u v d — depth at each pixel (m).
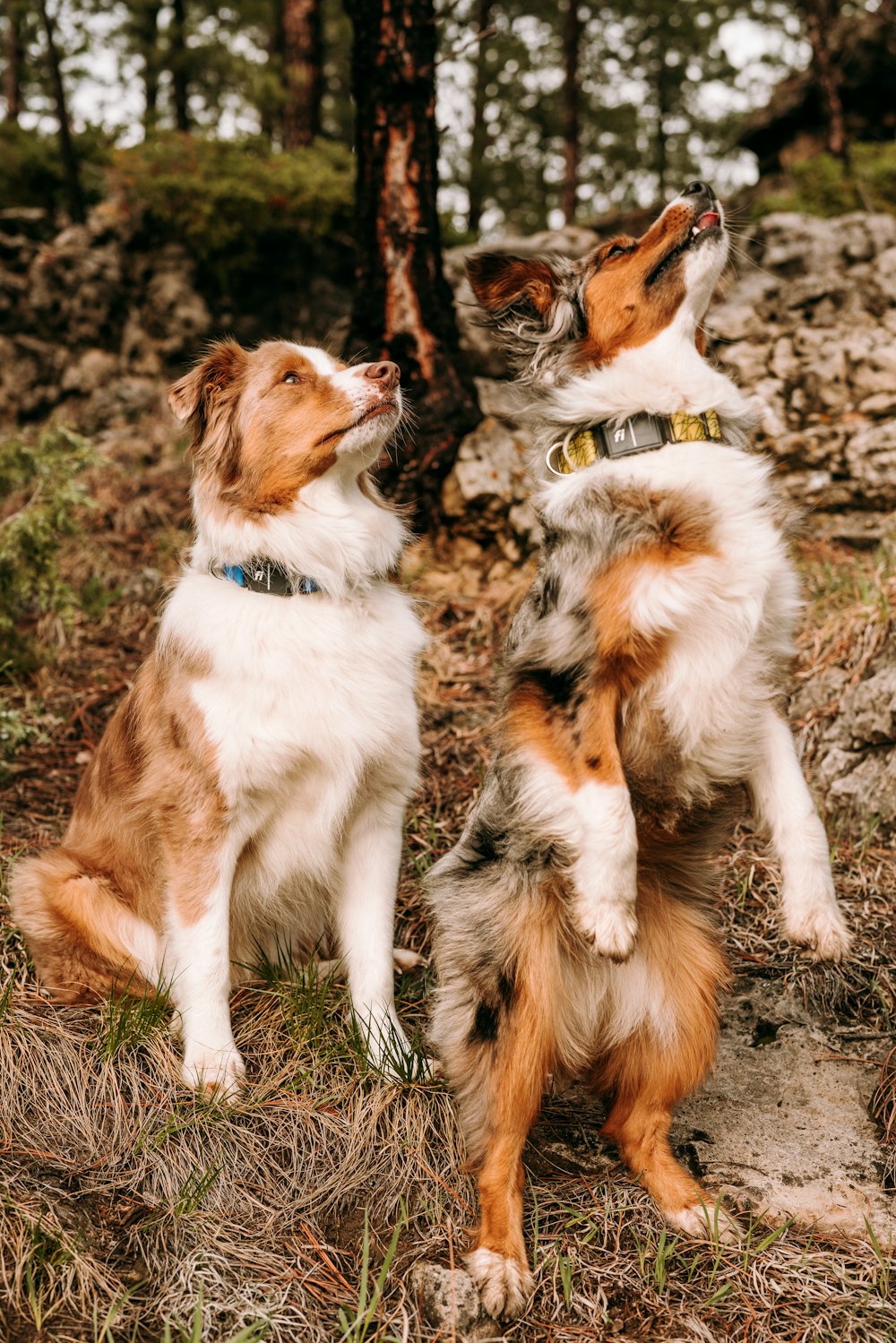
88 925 3.27
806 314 6.83
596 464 2.80
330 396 3.07
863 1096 3.01
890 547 5.59
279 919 3.39
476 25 19.52
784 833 2.76
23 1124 2.72
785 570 2.77
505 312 3.10
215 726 2.98
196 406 3.21
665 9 22.31
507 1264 2.35
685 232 2.79
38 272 9.04
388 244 5.64
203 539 3.21
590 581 2.65
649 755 2.76
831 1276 2.42
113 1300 2.24
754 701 2.76
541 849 2.69
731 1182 2.73
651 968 2.83
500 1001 2.66
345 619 3.14
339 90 21.23
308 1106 2.83
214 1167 2.61
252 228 9.34
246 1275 2.35
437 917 2.90
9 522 5.31
